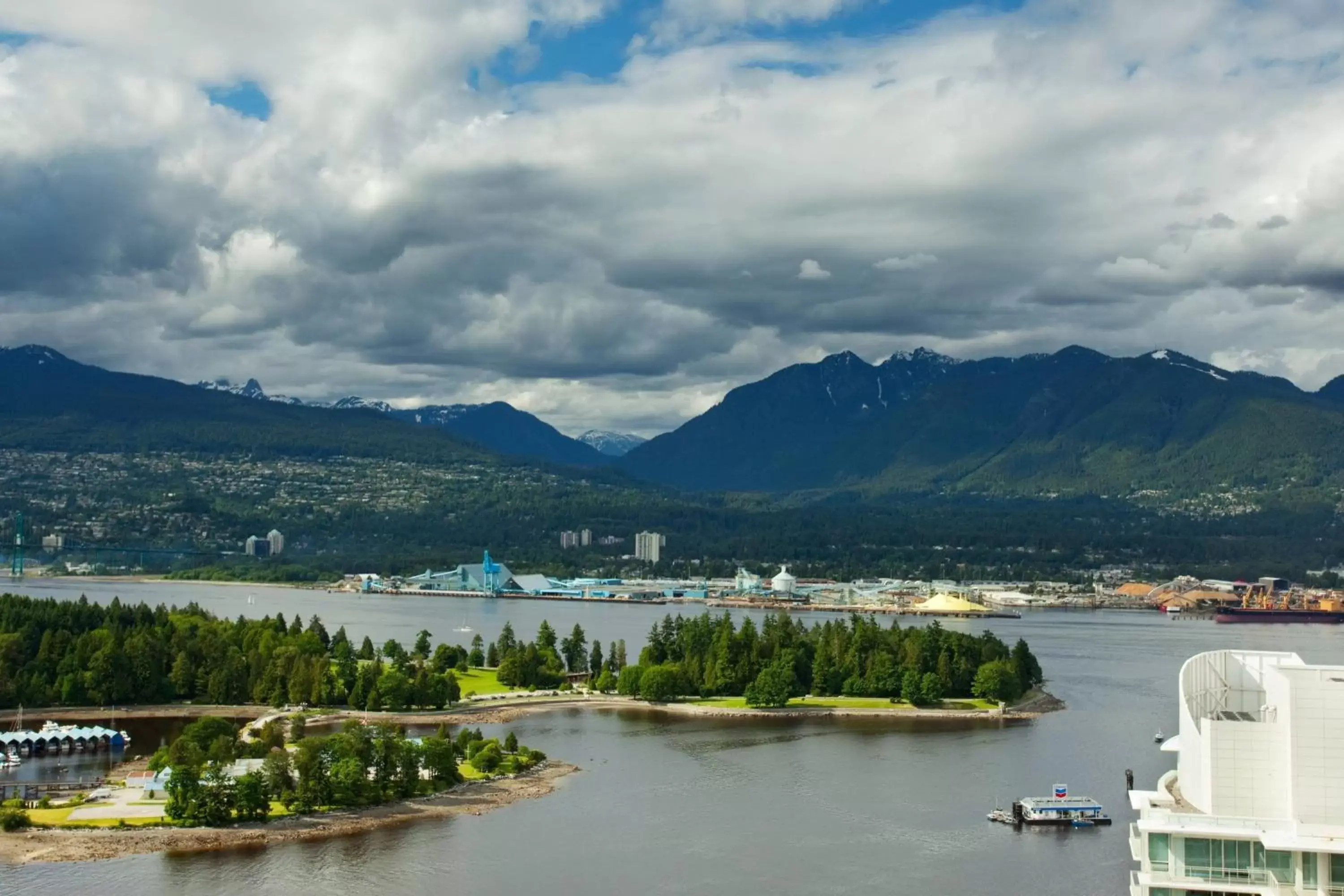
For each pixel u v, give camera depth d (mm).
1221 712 180625
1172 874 158000
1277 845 153875
